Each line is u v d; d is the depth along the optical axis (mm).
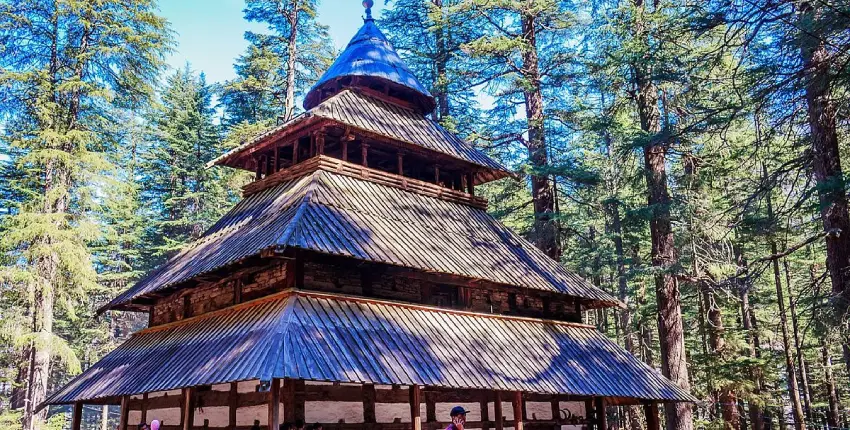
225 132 52594
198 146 53969
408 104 23500
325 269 15969
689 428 23922
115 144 34469
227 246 16781
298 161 19781
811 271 34688
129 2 33188
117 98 33688
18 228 28422
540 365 17281
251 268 16516
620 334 41781
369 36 24391
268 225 16266
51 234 28266
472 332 17078
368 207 17812
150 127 55875
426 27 37375
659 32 23625
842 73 15062
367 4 25594
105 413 42625
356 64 22906
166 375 14758
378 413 15367
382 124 20391
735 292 33688
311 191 16875
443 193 21297
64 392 18516
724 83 20375
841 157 18609
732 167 24312
